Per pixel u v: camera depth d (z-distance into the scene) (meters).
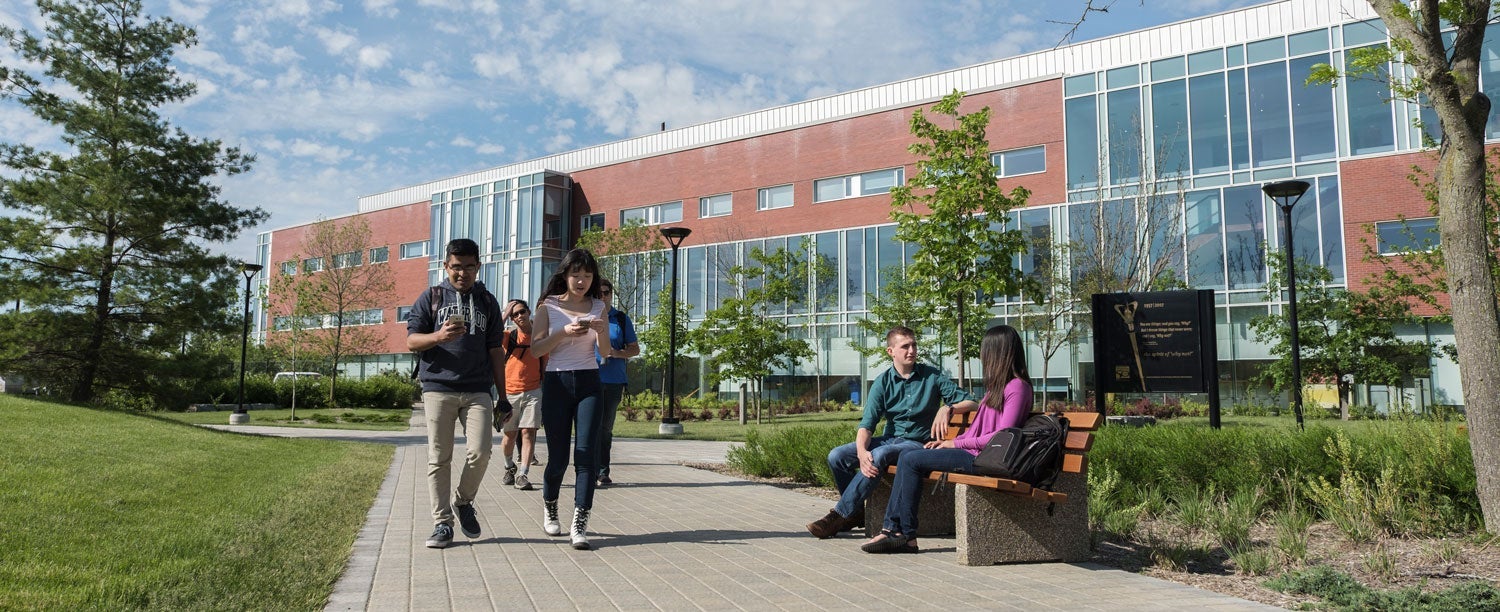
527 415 9.06
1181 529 6.54
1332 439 7.12
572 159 47.34
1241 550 5.54
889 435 6.43
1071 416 5.47
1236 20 28.44
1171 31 29.61
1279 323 25.25
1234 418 23.97
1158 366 13.18
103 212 21.03
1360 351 24.33
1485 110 6.16
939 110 14.34
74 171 20.88
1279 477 7.06
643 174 43.88
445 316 5.79
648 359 34.41
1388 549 5.79
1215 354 12.93
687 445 17.62
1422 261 23.66
